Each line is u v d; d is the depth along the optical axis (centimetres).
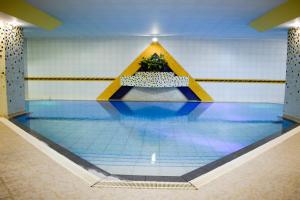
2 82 749
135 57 1233
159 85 1184
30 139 512
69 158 447
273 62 1233
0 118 744
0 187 297
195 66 1236
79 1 582
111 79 1245
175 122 784
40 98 1254
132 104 1141
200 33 1074
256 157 412
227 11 671
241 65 1235
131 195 283
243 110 1014
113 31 1039
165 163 446
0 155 409
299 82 764
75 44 1233
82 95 1255
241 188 300
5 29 736
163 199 274
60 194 282
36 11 666
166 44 1227
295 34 781
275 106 1127
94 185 308
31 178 323
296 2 559
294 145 482
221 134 647
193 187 305
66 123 753
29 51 1235
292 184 310
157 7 631
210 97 1250
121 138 604
